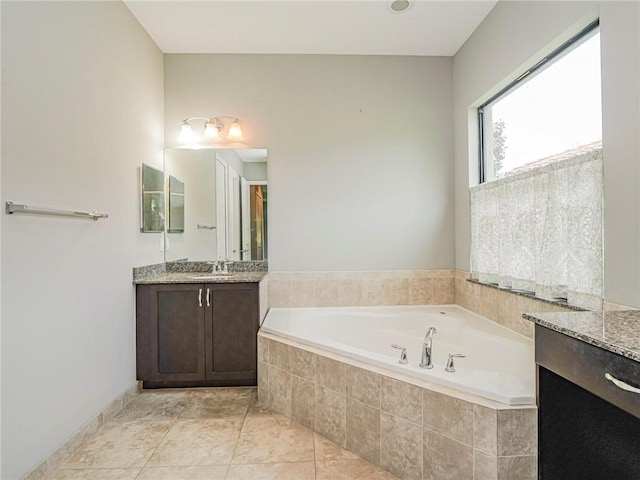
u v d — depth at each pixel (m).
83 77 1.92
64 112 1.76
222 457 1.79
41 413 1.59
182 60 3.06
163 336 2.54
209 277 2.73
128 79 2.43
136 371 2.52
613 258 1.51
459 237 3.04
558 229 1.88
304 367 2.08
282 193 3.09
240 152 3.09
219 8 2.44
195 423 2.12
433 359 2.57
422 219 3.11
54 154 1.69
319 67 3.08
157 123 2.92
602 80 1.56
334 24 2.63
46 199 1.63
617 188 1.49
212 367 2.55
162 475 1.66
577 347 1.13
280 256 3.09
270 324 2.59
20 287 1.48
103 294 2.10
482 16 2.55
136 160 2.55
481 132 2.84
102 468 1.71
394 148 3.10
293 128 3.08
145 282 2.50
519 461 1.40
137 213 2.56
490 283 2.58
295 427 2.07
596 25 1.72
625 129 1.45
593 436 1.22
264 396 2.36
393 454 1.67
